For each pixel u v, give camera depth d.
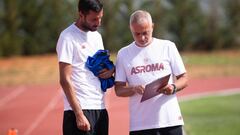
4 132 23.16
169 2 56.47
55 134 22.30
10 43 52.97
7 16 52.81
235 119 23.52
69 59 10.31
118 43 54.28
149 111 10.44
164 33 55.12
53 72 45.22
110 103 30.48
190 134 20.27
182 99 30.97
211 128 21.45
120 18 54.69
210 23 57.34
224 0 57.66
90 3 10.12
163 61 10.48
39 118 26.44
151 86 10.21
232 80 39.66
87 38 10.48
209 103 29.05
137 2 55.34
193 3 56.56
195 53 56.12
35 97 33.84
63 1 53.75
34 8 53.56
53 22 53.84
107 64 10.62
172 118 10.45
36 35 54.06
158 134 10.45
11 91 37.12
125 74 10.66
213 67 46.75
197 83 38.38
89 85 10.45
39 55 54.28
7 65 48.91
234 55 54.09
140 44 10.46
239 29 57.62
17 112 28.50
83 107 10.36
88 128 10.24
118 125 23.66
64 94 10.55
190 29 56.69
